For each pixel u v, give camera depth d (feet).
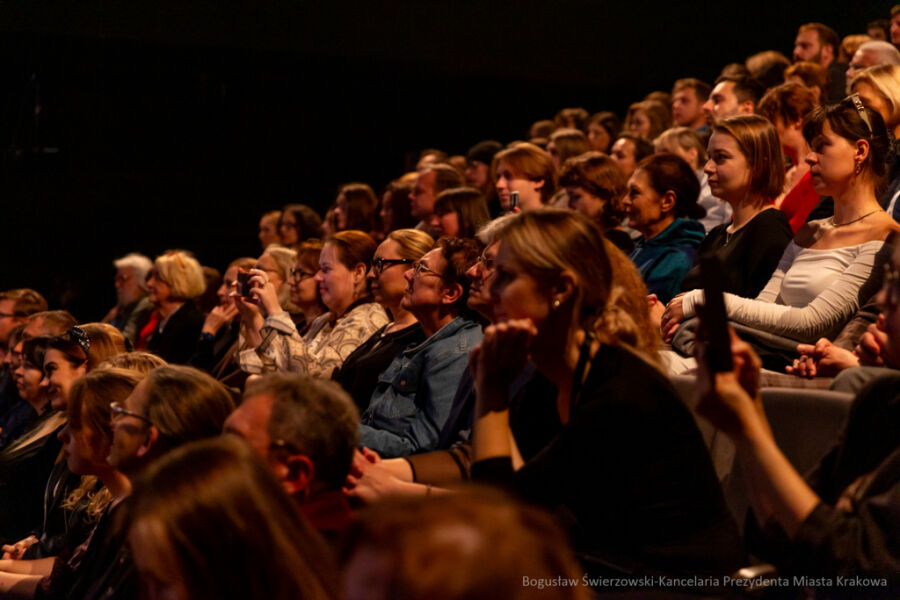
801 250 10.52
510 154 16.06
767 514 5.05
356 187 19.76
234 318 17.75
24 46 27.07
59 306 27.78
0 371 18.08
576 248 5.94
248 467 4.13
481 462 5.77
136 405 7.25
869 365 7.50
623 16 28.86
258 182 29.68
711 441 6.75
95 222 28.89
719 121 11.58
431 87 29.25
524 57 29.14
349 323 12.73
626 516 5.74
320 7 28.27
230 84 28.58
